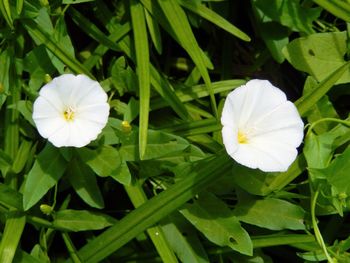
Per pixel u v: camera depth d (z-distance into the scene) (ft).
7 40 0.96
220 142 0.98
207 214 0.91
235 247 0.89
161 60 1.08
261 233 0.97
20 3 0.91
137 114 0.95
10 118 0.95
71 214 0.92
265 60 1.07
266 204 0.93
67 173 0.92
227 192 0.95
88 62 1.00
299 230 0.97
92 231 0.99
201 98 1.04
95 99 0.88
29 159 0.95
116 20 1.01
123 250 0.98
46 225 0.92
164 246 0.90
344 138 0.93
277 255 1.02
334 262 0.90
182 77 1.08
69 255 0.98
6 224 0.90
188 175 0.89
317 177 0.88
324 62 1.00
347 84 1.03
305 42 1.00
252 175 0.91
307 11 1.00
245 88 0.86
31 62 0.94
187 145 0.90
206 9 0.97
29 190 0.87
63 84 0.87
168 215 0.93
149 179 0.96
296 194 0.93
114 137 0.91
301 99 0.93
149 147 0.90
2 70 0.94
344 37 1.00
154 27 0.98
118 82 0.97
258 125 0.88
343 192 0.89
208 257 0.96
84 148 0.90
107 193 1.02
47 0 0.95
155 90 0.99
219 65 1.08
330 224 0.99
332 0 0.97
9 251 0.88
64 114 0.88
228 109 0.85
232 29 0.97
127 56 1.04
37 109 0.86
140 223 0.89
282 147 0.87
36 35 0.94
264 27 1.02
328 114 0.97
